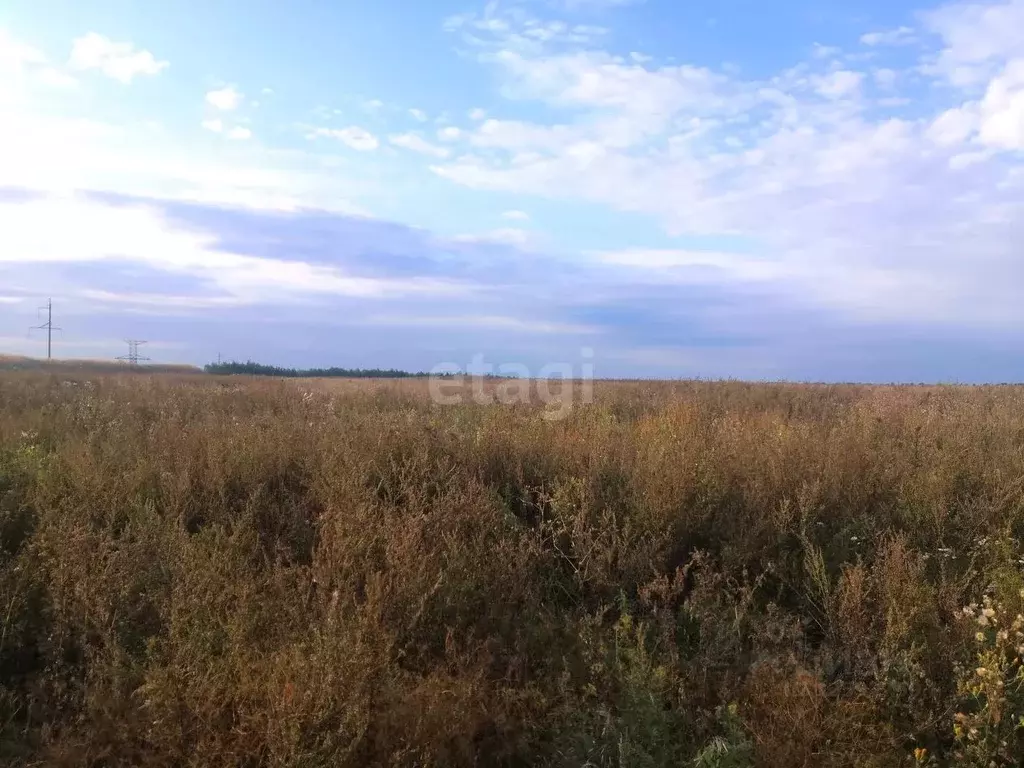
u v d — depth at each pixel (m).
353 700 2.86
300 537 4.78
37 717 3.20
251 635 3.46
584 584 4.44
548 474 5.66
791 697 3.25
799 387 15.09
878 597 3.98
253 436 6.14
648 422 7.13
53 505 4.80
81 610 3.60
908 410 8.48
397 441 5.96
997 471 5.25
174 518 4.68
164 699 2.93
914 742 3.22
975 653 3.50
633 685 3.30
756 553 4.53
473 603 3.96
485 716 3.22
